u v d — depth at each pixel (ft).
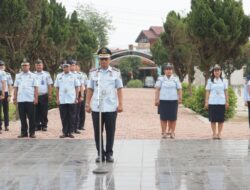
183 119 73.41
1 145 46.65
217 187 29.63
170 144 46.73
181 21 106.73
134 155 40.75
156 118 76.28
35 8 73.56
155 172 34.04
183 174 33.27
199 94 82.38
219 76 50.42
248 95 56.39
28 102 51.96
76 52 111.75
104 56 37.50
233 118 79.36
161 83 51.34
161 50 148.46
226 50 80.89
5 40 71.46
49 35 90.27
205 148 44.24
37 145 46.52
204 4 79.92
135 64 253.85
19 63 71.10
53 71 91.30
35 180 31.91
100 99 36.81
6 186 30.32
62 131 55.01
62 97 52.13
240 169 34.81
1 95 55.93
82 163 37.47
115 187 29.86
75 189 29.53
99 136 36.40
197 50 82.12
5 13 68.69
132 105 105.60
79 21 138.82
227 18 79.25
